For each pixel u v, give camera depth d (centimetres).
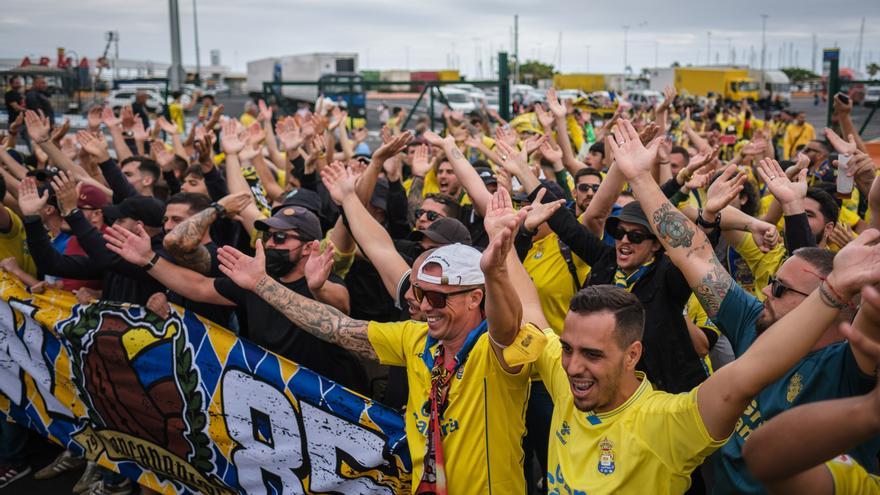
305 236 435
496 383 325
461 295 328
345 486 413
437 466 326
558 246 500
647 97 4456
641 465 267
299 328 421
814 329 233
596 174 601
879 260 222
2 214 585
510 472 330
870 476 231
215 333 441
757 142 756
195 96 1922
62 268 501
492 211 352
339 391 408
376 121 2523
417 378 348
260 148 821
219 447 449
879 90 1571
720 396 248
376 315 567
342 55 3931
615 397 278
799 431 175
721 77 5097
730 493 297
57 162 754
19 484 560
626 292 283
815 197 501
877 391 168
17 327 506
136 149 1079
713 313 331
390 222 642
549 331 335
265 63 4494
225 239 618
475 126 1275
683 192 445
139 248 435
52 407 508
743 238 482
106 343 474
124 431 484
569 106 1275
